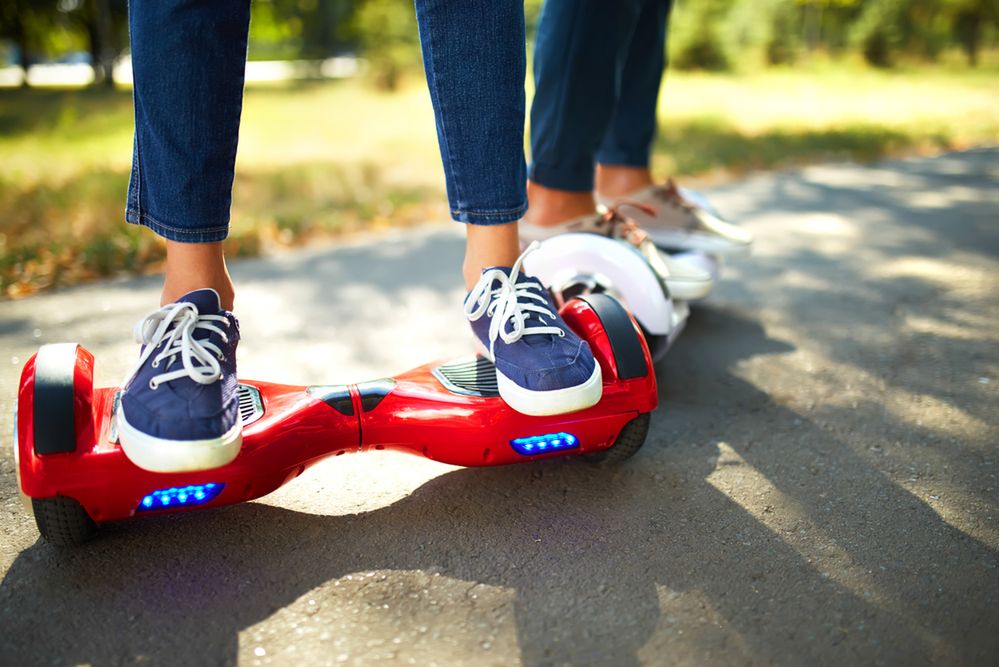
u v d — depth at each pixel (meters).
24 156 6.86
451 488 1.67
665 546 1.46
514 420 1.54
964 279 3.23
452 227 4.34
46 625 1.25
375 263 3.57
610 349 1.61
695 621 1.26
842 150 7.02
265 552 1.44
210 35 1.35
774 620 1.26
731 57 19.42
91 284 3.28
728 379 2.26
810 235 3.96
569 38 2.15
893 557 1.43
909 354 2.45
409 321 2.76
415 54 14.04
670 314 2.13
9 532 1.51
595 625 1.25
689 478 1.71
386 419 1.55
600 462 1.75
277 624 1.25
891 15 22.09
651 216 2.61
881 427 1.96
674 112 10.03
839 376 2.28
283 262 3.61
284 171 5.71
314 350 2.48
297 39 37.72
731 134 7.82
